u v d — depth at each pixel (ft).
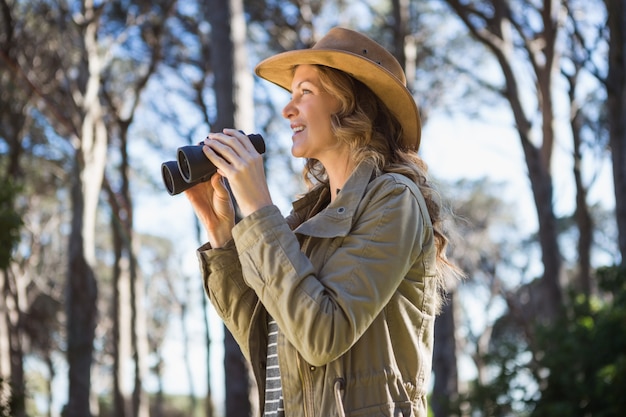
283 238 5.48
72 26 54.13
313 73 6.26
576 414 29.55
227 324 6.48
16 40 52.90
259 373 6.13
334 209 5.75
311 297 5.27
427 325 5.80
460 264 89.71
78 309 52.65
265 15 53.57
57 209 81.15
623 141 39.88
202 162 5.87
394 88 6.20
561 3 47.37
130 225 64.69
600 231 87.76
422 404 5.76
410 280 5.74
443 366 47.19
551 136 46.03
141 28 59.11
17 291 67.00
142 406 71.41
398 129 6.49
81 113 54.03
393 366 5.51
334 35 6.44
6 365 59.26
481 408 31.99
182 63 61.05
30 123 60.54
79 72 54.39
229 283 6.41
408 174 6.10
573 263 88.07
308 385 5.48
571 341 30.12
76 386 51.96
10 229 22.62
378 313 5.46
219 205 6.50
